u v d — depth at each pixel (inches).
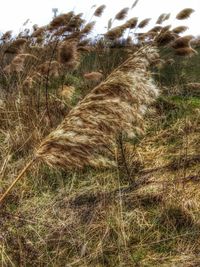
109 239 133.6
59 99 213.9
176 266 121.4
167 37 231.3
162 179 167.0
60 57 166.9
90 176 171.6
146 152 194.2
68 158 117.6
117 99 118.1
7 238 130.9
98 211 145.2
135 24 301.1
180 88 278.5
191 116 225.1
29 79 219.0
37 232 133.1
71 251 128.7
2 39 309.6
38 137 185.3
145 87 120.6
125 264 123.4
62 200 152.9
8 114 213.8
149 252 129.2
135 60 123.3
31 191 161.0
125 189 160.1
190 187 160.9
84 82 267.4
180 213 144.7
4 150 187.9
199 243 131.6
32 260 123.6
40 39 277.7
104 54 314.3
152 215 145.6
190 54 226.4
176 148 194.9
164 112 235.0
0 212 140.9
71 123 117.3
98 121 116.9
